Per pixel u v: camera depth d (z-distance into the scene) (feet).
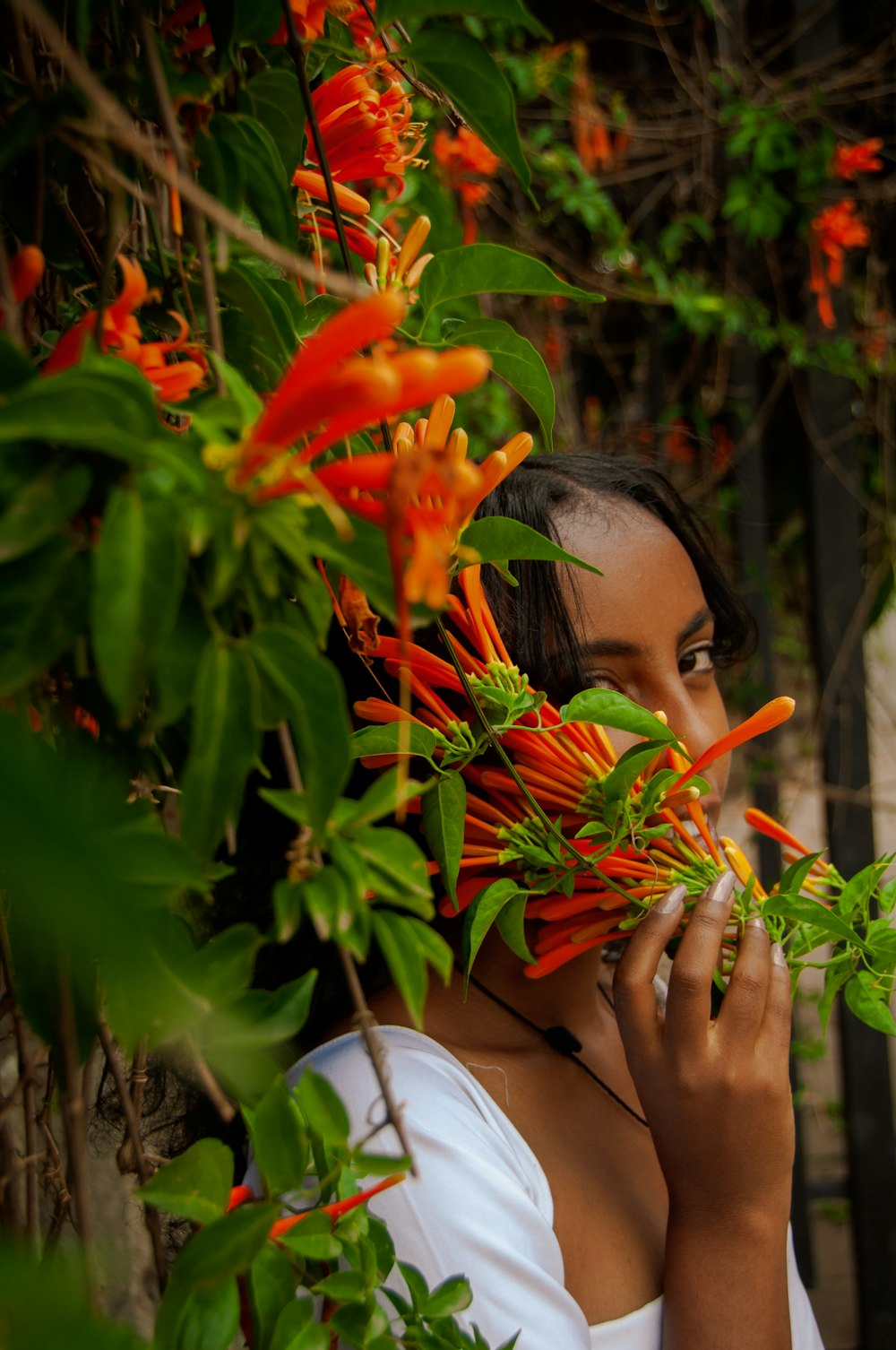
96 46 2.20
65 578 1.38
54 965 1.58
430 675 2.64
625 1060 4.05
